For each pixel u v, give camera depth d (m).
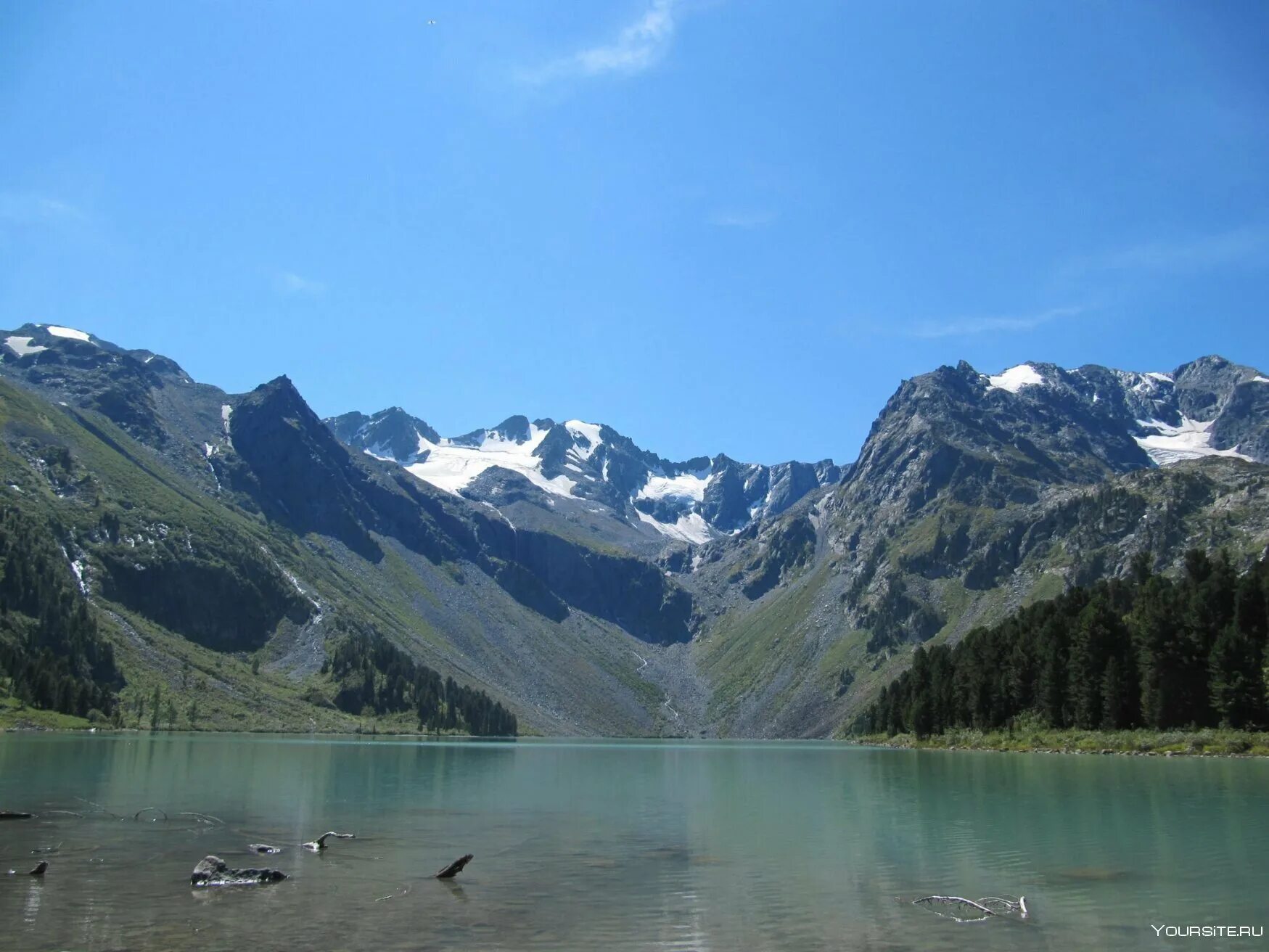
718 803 88.25
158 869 49.94
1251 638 150.75
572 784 113.00
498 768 144.62
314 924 39.12
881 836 64.62
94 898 43.28
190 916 40.06
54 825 65.75
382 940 36.97
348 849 58.53
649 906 43.12
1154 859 54.09
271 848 57.00
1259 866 51.69
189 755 148.38
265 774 113.81
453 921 40.03
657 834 66.62
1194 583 169.88
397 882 47.94
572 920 40.38
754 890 46.50
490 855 56.59
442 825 70.81
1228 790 89.00
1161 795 85.44
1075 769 121.25
